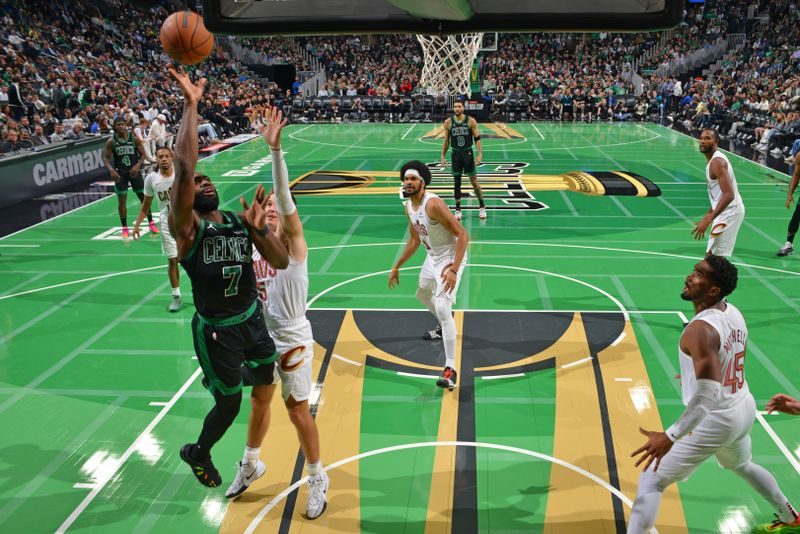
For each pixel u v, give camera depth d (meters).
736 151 19.80
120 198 10.77
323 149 21.08
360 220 11.99
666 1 2.41
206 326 3.77
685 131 25.78
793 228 9.45
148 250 10.32
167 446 5.09
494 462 4.81
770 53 28.83
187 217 3.51
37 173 14.25
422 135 24.55
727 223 7.31
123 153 10.66
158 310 7.88
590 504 4.32
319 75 34.81
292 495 4.48
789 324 7.15
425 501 4.39
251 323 3.86
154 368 6.39
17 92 17.08
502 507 4.31
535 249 10.05
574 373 6.13
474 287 8.40
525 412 5.48
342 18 2.57
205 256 3.64
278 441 5.11
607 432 5.18
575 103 30.31
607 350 6.58
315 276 8.91
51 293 8.45
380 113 30.58
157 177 7.50
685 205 12.87
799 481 4.52
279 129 3.91
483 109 29.98
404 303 7.90
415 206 5.76
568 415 5.43
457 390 5.86
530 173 16.50
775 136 19.22
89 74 22.14
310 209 12.90
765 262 9.32
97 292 8.49
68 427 5.36
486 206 13.03
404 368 6.28
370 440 5.11
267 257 3.68
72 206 13.34
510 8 2.49
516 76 33.09
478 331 7.07
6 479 4.68
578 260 9.48
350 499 4.41
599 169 16.86
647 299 7.93
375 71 35.53
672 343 6.72
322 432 5.23
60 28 25.16
